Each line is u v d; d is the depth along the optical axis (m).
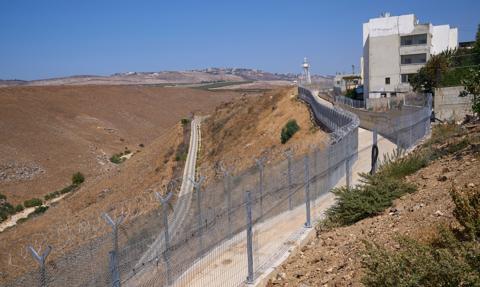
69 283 5.51
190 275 7.49
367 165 15.59
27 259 11.23
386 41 55.62
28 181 70.56
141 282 6.38
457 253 5.41
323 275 7.39
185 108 165.38
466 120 21.47
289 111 49.03
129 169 55.84
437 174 10.85
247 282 7.65
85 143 99.69
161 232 7.33
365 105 39.25
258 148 42.66
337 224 9.90
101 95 147.12
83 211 31.97
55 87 140.25
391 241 7.68
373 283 5.42
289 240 9.35
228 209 8.75
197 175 34.62
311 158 10.91
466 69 29.41
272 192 10.08
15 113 106.12
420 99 28.52
